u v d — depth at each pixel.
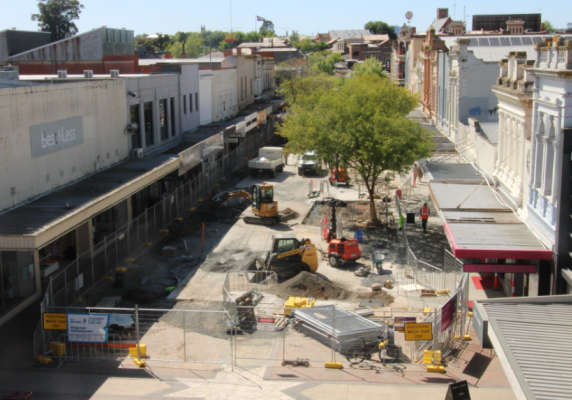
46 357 17.88
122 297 23.55
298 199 43.50
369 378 16.95
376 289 24.56
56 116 26.16
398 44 102.12
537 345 13.27
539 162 21.84
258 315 21.70
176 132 45.25
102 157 31.42
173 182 40.56
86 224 27.12
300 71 87.88
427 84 56.47
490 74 39.12
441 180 30.61
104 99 31.50
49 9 92.56
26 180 23.72
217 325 20.83
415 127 33.88
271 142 70.19
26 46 60.94
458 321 20.00
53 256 26.80
